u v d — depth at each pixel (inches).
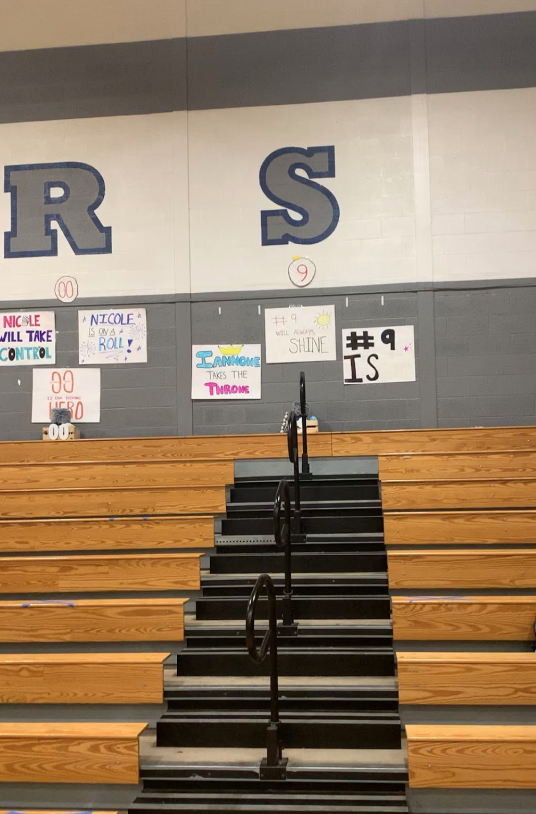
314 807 150.0
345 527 239.3
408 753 150.9
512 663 165.8
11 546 231.5
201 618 203.8
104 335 357.1
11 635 193.6
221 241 356.8
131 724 165.9
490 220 345.7
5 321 361.1
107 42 368.5
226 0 365.4
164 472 273.3
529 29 351.6
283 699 172.1
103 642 193.5
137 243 359.9
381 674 181.8
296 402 345.7
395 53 356.5
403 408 342.3
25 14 371.9
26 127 368.2
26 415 356.5
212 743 166.6
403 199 350.0
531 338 340.2
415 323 345.1
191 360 353.1
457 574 200.1
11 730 162.1
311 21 361.4
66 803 159.0
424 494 240.7
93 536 230.4
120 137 364.5
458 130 350.3
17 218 365.1
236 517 250.2
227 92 362.3
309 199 354.6
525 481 237.5
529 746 149.2
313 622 198.2
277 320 351.3
